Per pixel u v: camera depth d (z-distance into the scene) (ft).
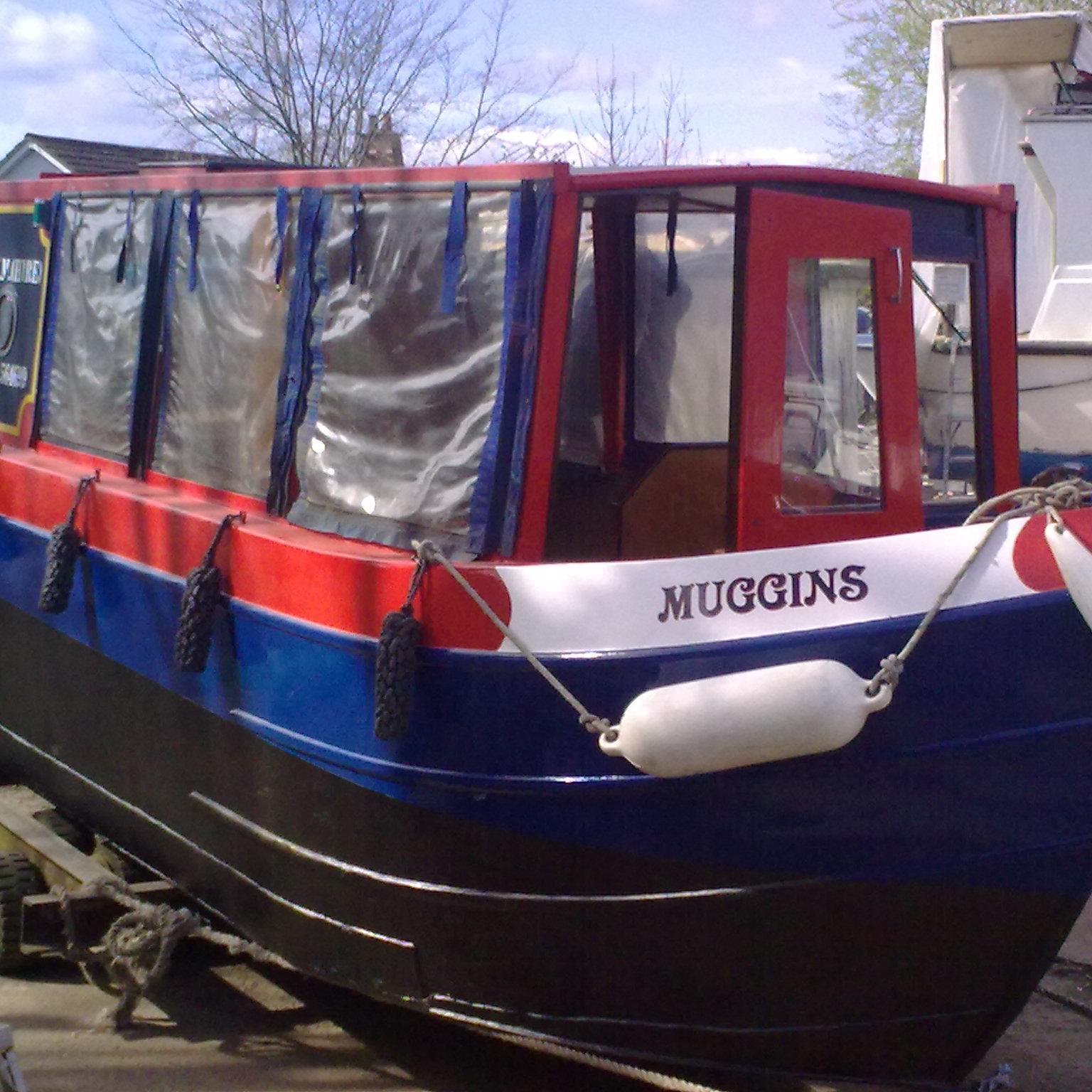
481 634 11.85
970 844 11.76
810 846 11.72
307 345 14.12
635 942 12.30
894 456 13.53
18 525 17.88
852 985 12.27
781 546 12.98
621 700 11.53
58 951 16.58
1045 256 29.48
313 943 13.98
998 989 12.41
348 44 68.44
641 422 16.03
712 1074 13.51
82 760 17.42
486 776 12.08
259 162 19.40
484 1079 14.30
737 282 13.01
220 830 14.76
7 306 19.81
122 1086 14.12
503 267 12.27
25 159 72.54
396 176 13.20
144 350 16.48
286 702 13.39
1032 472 27.25
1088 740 11.57
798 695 10.81
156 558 15.12
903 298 13.50
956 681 11.35
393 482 13.10
